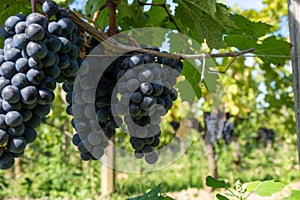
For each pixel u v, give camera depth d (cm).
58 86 255
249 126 522
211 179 82
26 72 62
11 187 377
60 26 64
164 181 438
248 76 293
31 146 430
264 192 78
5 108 62
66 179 398
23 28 62
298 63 83
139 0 97
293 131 251
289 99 206
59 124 403
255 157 583
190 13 88
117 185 375
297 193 76
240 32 100
